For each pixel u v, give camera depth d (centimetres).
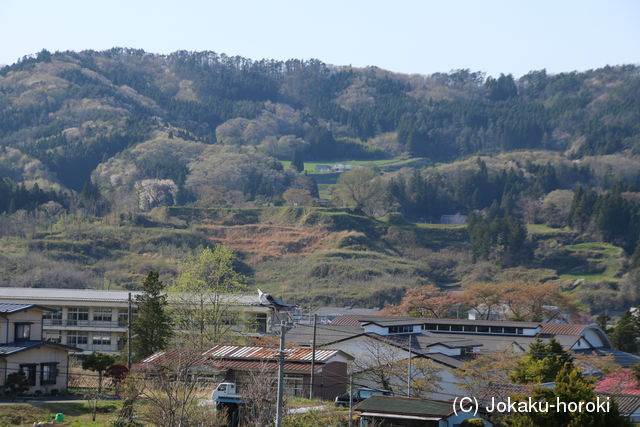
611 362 6512
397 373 5469
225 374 4806
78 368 6062
